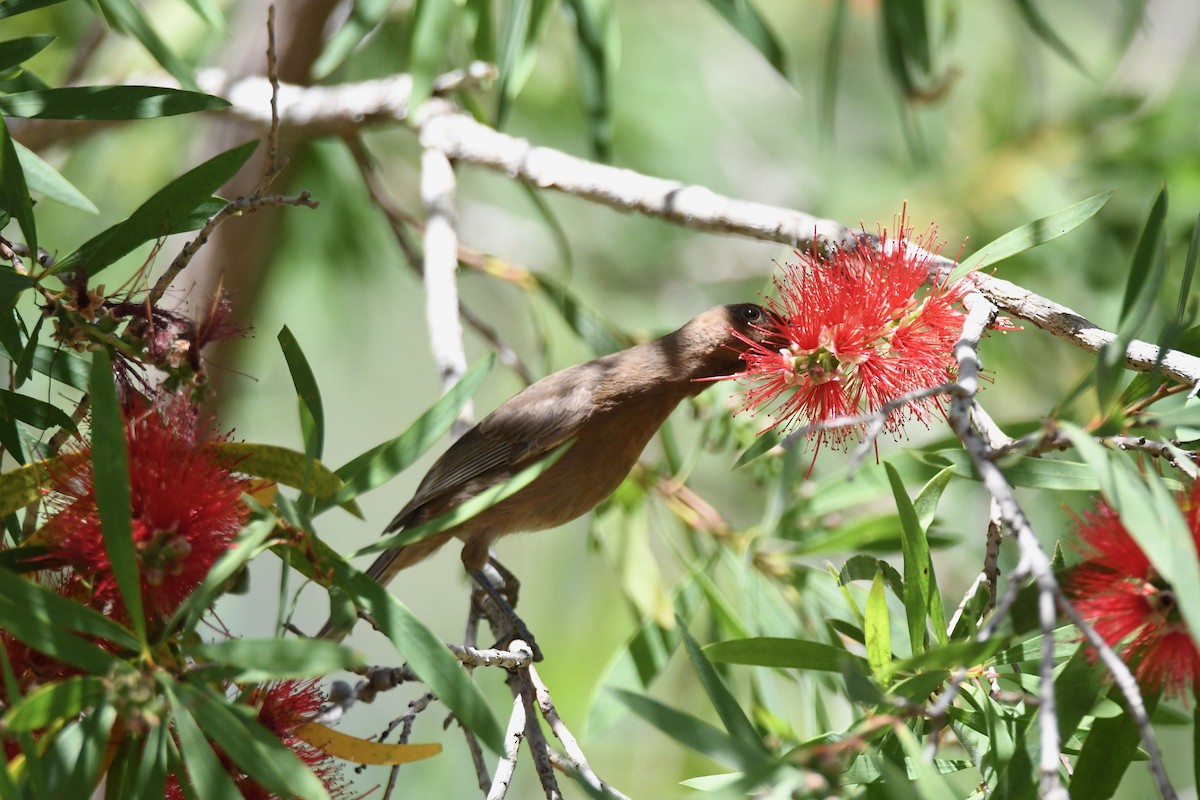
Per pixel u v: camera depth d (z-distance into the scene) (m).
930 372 6.73
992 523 5.89
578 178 9.26
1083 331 6.86
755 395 7.05
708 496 13.02
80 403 6.25
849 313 6.74
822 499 9.03
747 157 16.92
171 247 12.53
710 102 16.62
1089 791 5.31
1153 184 12.31
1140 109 13.31
